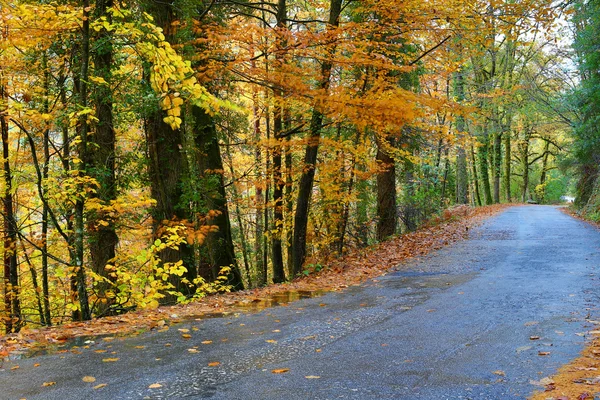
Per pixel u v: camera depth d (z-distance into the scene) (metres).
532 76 32.53
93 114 9.65
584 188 29.78
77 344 5.76
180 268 8.39
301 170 15.33
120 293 8.31
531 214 28.19
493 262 11.66
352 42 10.23
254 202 18.14
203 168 13.77
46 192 8.55
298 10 21.56
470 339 5.51
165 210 11.48
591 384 3.89
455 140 15.06
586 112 25.45
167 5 10.55
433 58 13.69
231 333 6.13
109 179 10.91
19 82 10.42
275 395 3.92
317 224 19.67
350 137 17.45
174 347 5.49
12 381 4.42
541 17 11.04
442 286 9.05
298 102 13.42
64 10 7.82
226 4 13.55
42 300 13.59
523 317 6.44
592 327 5.77
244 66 10.40
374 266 12.27
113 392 4.06
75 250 8.48
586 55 24.66
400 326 6.22
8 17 7.73
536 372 4.30
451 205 34.81
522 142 53.03
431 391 3.93
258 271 23.30
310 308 7.68
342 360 4.86
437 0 11.06
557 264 10.84
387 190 19.78
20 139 12.07
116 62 10.61
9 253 11.49
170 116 6.52
